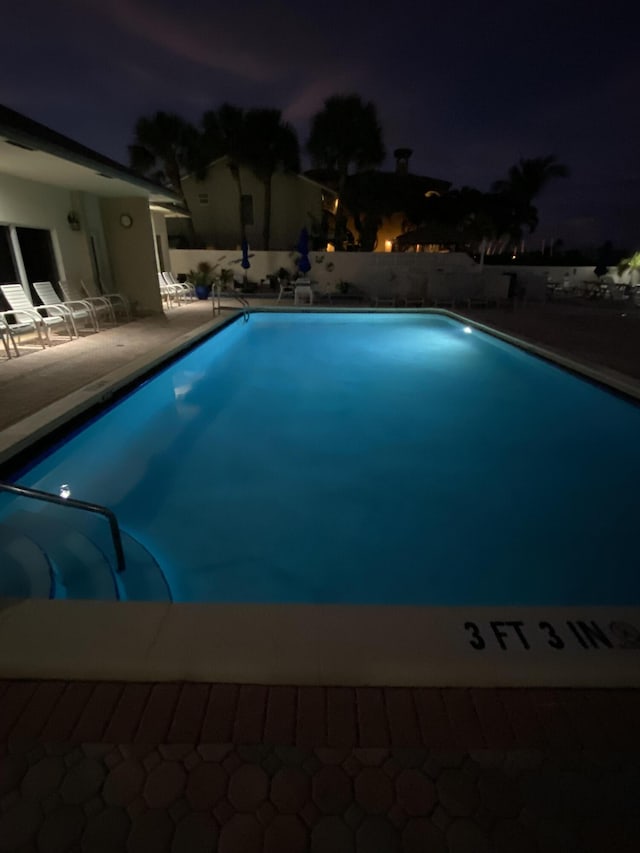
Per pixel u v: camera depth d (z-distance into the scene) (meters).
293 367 9.98
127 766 1.48
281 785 1.43
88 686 1.74
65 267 10.46
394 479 5.50
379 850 1.28
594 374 7.29
